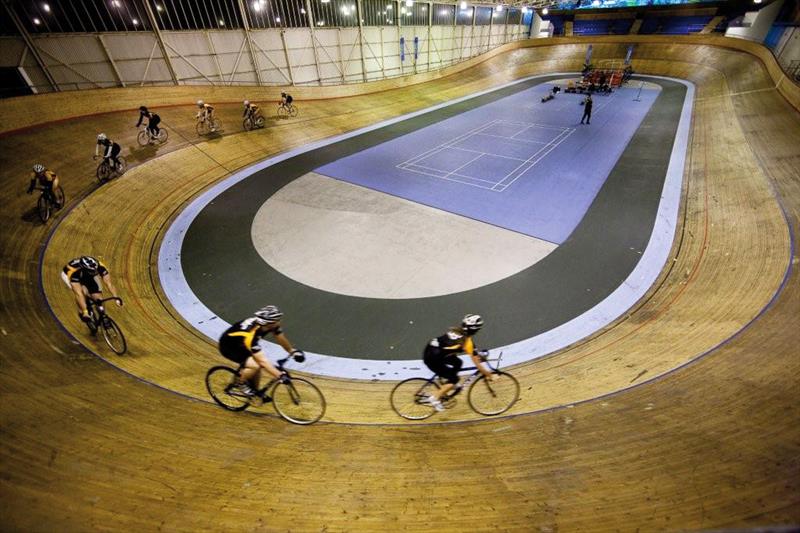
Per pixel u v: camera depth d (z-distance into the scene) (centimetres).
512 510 335
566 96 2648
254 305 788
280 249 970
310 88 2142
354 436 466
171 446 412
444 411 521
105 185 1114
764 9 3022
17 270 743
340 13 2277
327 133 1853
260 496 354
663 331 650
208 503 338
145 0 1582
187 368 592
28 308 649
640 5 3600
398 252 948
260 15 1947
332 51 2325
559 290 806
